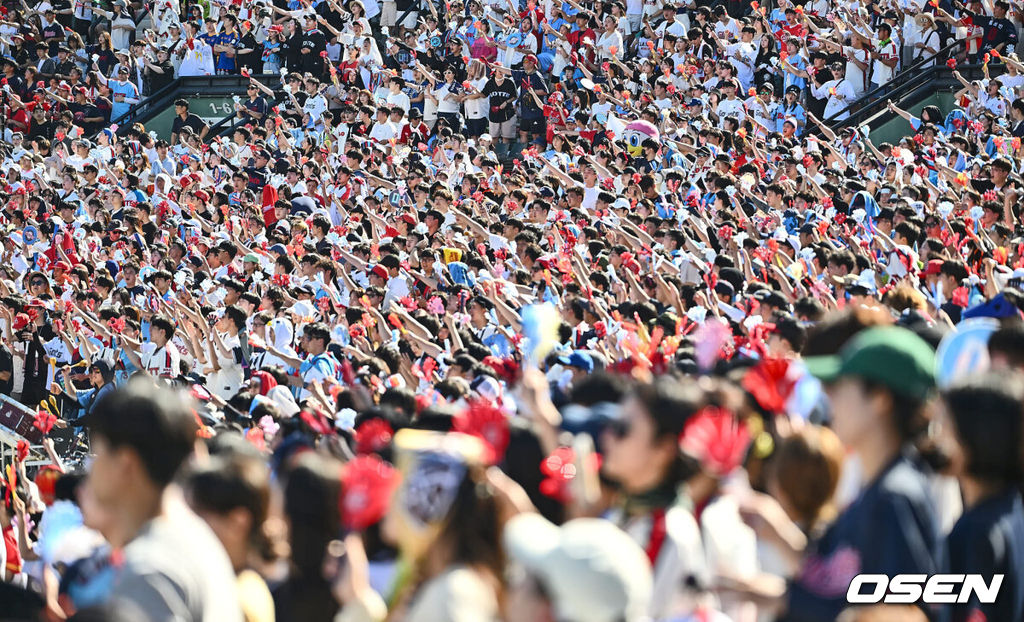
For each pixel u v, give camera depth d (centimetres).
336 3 8600
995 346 1847
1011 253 4119
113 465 1223
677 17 7856
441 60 8138
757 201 5588
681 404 1481
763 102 7062
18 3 9619
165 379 4322
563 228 4938
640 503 1496
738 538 1565
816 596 1435
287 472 1614
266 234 5997
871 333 1510
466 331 3944
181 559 1153
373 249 5216
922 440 1644
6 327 4972
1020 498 1545
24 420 4116
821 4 7800
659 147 6388
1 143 8150
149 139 7856
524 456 1723
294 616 1559
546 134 7475
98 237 6406
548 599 1142
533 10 7900
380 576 1597
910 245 4322
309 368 3869
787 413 1811
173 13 9200
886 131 7100
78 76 8962
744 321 3366
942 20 7231
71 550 1962
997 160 5131
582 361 2858
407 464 1354
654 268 4459
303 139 7675
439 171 6625
